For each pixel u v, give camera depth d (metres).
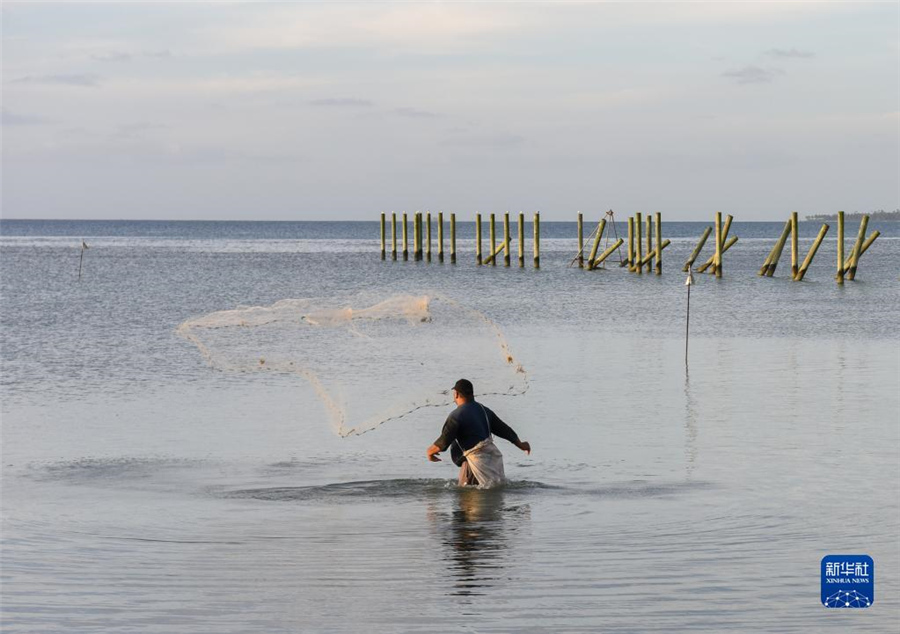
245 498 14.57
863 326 38.50
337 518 13.41
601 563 11.25
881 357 29.91
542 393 23.78
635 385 24.88
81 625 9.38
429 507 13.98
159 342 34.06
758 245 137.00
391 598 10.10
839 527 12.66
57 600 10.05
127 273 77.25
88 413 21.59
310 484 15.51
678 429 19.47
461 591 10.30
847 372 26.84
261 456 17.56
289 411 21.73
